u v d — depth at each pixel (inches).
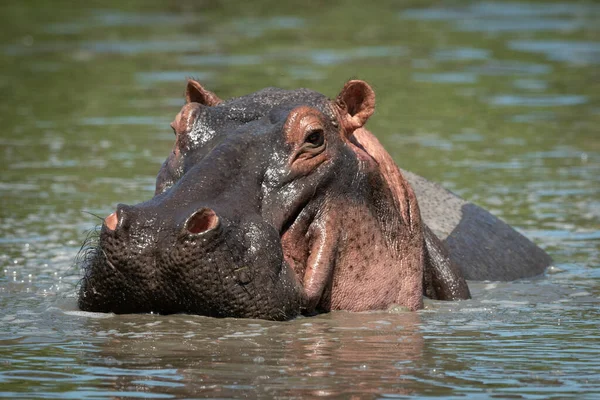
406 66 2536.9
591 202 1301.7
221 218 685.9
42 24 3361.2
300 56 2669.8
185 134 757.9
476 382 589.3
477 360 639.8
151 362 620.1
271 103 782.5
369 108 798.5
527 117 1955.0
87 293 713.6
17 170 1481.3
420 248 836.0
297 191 738.8
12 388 570.6
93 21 3437.5
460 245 991.6
